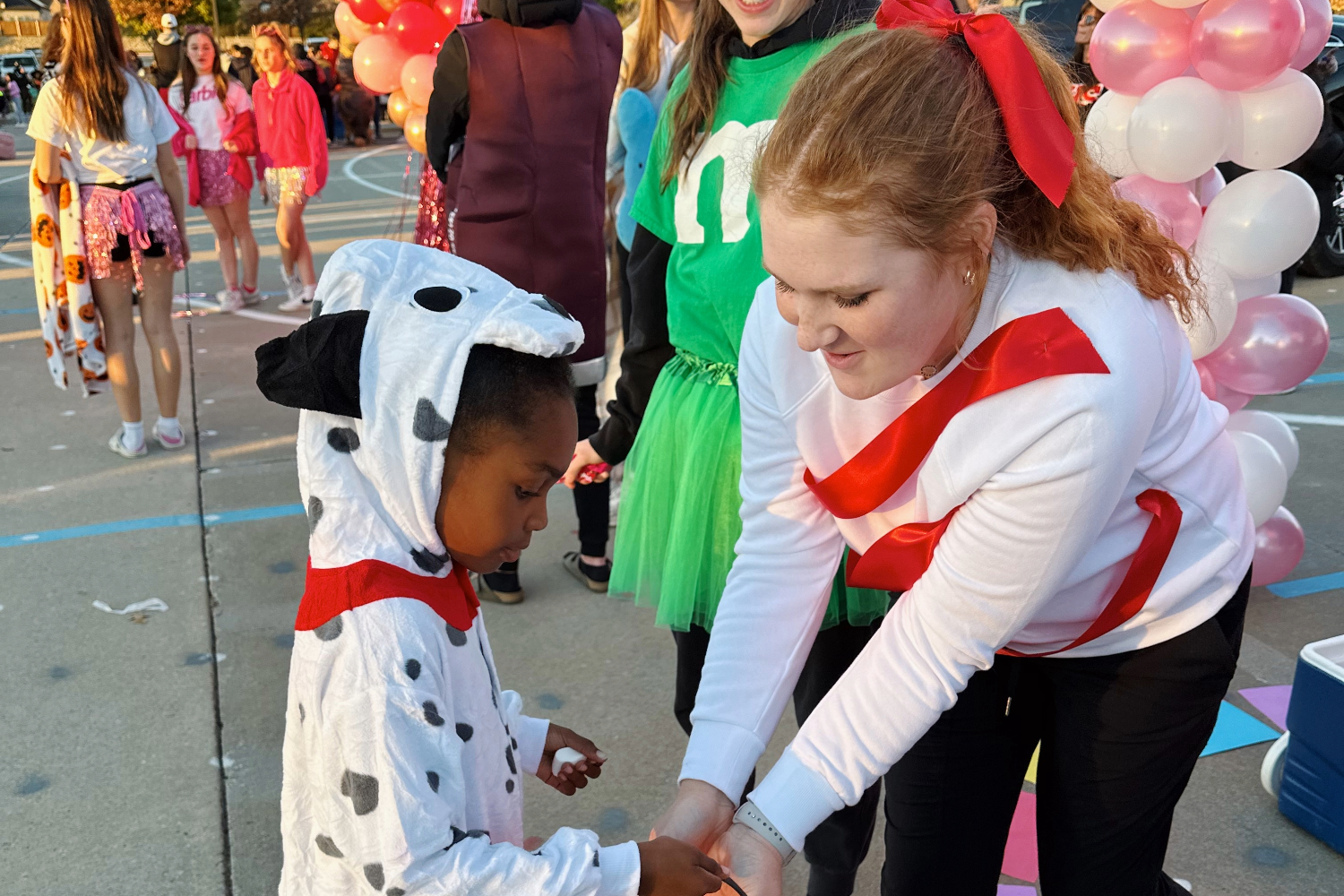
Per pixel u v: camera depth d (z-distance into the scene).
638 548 2.07
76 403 5.38
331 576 1.11
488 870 1.09
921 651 1.26
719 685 1.48
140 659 3.11
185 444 4.82
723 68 1.73
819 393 1.34
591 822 2.47
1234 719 2.73
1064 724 1.42
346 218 10.85
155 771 2.63
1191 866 2.27
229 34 25.00
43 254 4.29
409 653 1.09
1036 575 1.17
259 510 4.12
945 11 1.19
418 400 1.08
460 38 3.03
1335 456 4.45
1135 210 1.24
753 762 1.45
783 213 1.03
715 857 1.40
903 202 0.99
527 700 2.93
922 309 1.06
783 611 1.48
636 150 3.14
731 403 1.81
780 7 1.62
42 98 4.09
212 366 5.95
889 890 1.60
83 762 2.66
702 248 1.79
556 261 3.12
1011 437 1.13
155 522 4.01
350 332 1.09
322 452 1.11
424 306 1.10
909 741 1.30
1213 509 1.30
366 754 1.08
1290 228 2.64
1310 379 5.41
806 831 1.34
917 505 1.30
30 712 2.86
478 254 3.14
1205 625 1.32
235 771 2.63
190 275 8.41
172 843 2.39
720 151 1.71
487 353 1.11
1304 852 2.30
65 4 3.96
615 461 2.18
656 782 2.60
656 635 3.26
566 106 3.06
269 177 7.04
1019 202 1.13
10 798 2.53
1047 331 1.12
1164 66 2.66
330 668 1.09
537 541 3.91
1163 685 1.32
